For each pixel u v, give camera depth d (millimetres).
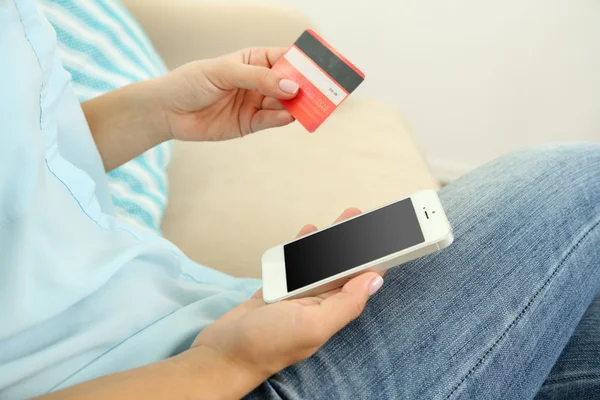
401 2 1148
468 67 1223
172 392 366
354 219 519
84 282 451
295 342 402
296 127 953
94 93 723
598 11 1023
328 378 454
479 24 1133
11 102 405
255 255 769
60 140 554
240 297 614
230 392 393
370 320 498
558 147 676
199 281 645
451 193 625
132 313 487
